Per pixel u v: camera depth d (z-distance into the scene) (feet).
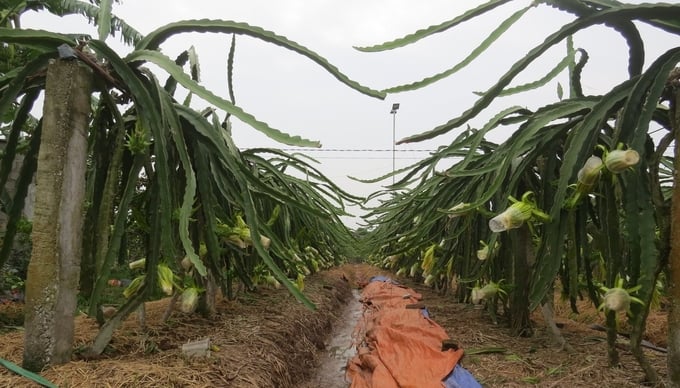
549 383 5.68
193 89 4.76
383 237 17.47
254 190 7.64
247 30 4.87
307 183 14.32
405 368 7.58
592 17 3.88
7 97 4.46
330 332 13.09
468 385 6.31
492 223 5.24
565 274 7.10
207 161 6.54
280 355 7.32
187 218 4.86
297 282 11.68
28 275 4.50
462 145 8.23
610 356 5.73
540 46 4.03
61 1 13.15
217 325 7.72
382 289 18.15
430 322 9.87
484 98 4.20
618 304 4.42
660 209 4.35
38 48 4.55
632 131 4.37
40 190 4.45
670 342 4.00
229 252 8.24
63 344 4.67
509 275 8.48
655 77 4.17
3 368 4.56
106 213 4.81
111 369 4.65
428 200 10.71
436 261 11.35
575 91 6.44
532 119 6.00
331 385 8.98
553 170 6.35
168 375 4.74
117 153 4.92
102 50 4.63
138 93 4.73
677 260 3.93
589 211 6.41
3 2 8.64
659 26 4.10
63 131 4.47
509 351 7.28
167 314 7.09
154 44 5.16
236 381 5.32
